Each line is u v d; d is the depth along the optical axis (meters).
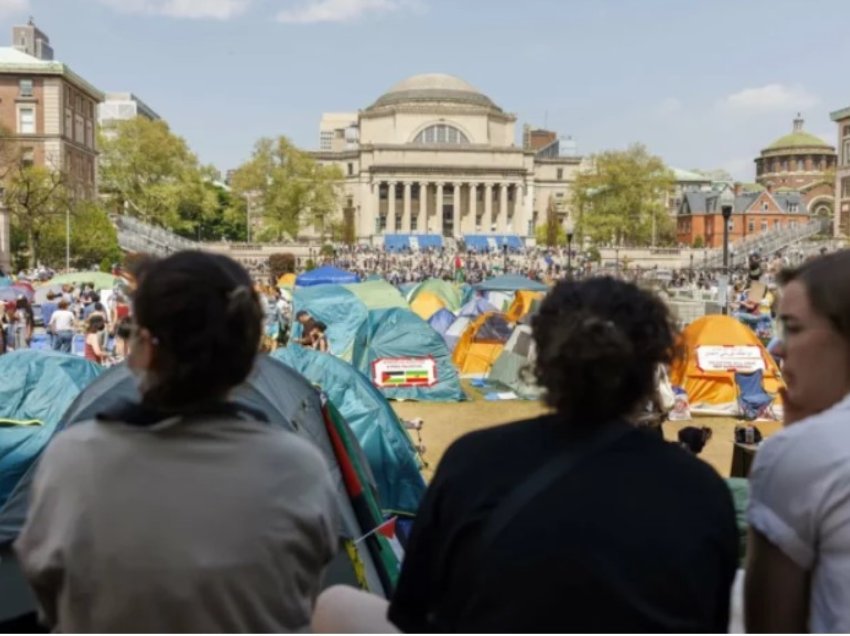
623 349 2.32
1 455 9.82
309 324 18.14
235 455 2.48
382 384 19.19
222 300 2.53
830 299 2.72
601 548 2.15
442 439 15.27
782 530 2.48
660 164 107.62
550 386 2.39
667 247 110.81
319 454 2.66
